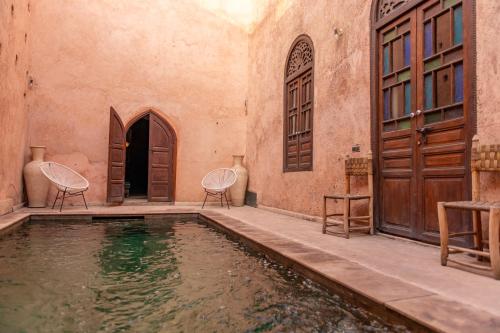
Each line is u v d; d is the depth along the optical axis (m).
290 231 4.39
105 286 2.43
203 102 8.63
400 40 3.90
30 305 2.07
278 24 7.17
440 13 3.35
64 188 6.33
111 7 7.98
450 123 3.18
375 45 4.24
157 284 2.50
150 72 8.23
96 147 7.68
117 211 6.34
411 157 3.65
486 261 2.72
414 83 3.64
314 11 5.73
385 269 2.56
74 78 7.60
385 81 4.12
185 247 3.83
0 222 4.59
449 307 1.79
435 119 3.38
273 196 7.04
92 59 7.76
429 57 3.45
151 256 3.36
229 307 2.09
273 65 7.34
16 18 5.95
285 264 3.03
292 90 6.51
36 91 7.30
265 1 7.88
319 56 5.51
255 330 1.78
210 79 8.70
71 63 7.59
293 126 6.41
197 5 8.66
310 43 5.83
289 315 1.98
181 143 8.42
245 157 8.82
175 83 8.42
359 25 4.56
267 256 3.40
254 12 8.60
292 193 6.23
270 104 7.42
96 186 7.61
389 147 4.00
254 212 6.82
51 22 7.49
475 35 2.95
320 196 5.32
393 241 3.72
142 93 8.13
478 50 2.92
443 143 3.27
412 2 3.67
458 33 3.18
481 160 2.74
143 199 9.13
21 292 2.29
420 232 3.51
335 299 2.24
